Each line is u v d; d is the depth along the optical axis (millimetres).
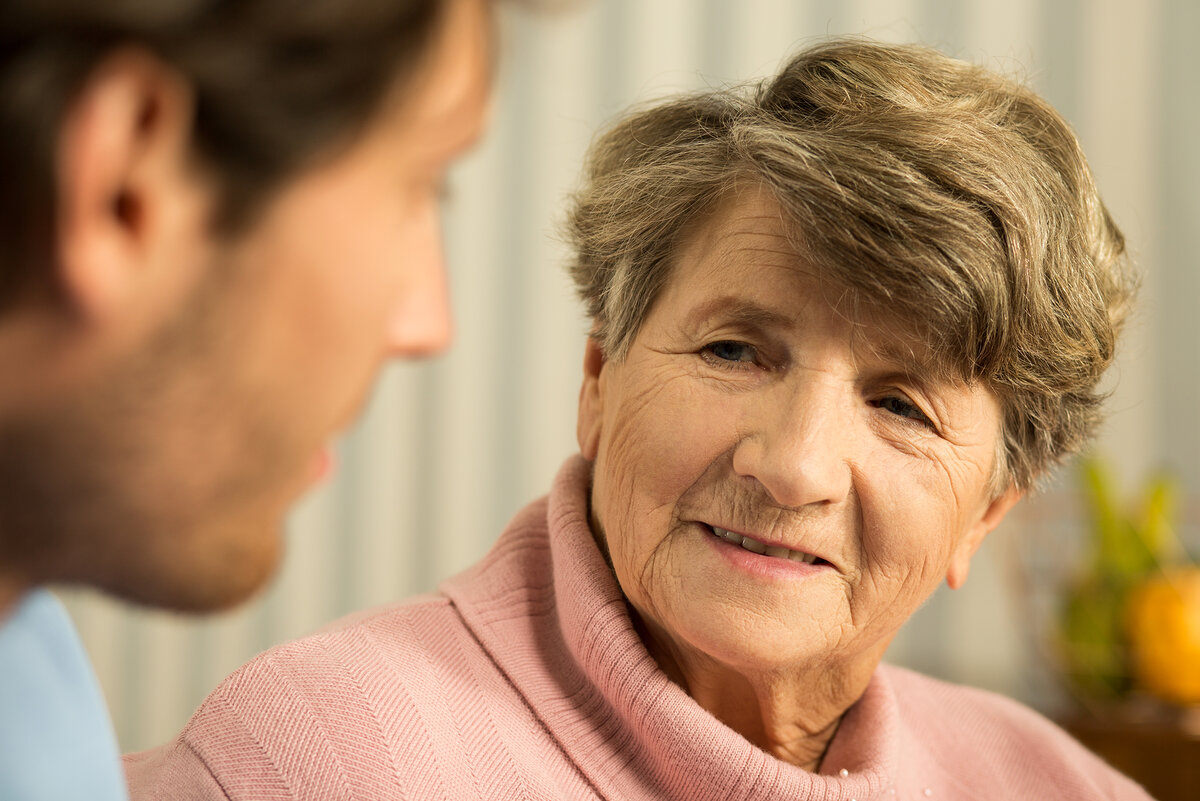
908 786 859
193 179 336
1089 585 1640
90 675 557
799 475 675
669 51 2389
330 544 2467
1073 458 869
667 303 740
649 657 734
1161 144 2248
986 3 2291
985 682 2227
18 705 491
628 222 765
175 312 345
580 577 759
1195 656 1539
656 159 762
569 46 2383
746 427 699
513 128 2402
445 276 459
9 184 312
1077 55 2270
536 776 714
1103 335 779
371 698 691
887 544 719
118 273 331
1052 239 727
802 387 697
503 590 804
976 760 923
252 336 359
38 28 303
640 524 729
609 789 723
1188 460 2225
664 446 716
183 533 382
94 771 520
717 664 764
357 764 667
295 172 344
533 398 2443
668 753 717
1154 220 2246
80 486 359
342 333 379
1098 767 964
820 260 673
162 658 2447
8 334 333
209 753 664
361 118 350
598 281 810
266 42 327
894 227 661
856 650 753
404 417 2457
